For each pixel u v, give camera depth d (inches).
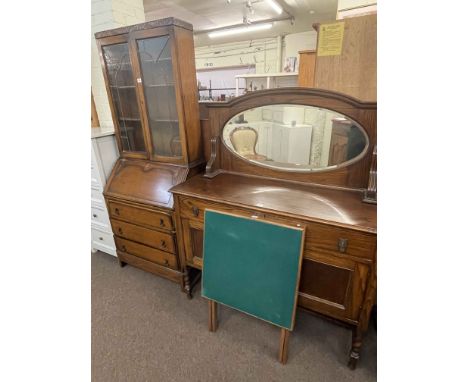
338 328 59.5
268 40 257.9
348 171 53.8
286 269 46.2
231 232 50.3
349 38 58.6
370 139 49.8
